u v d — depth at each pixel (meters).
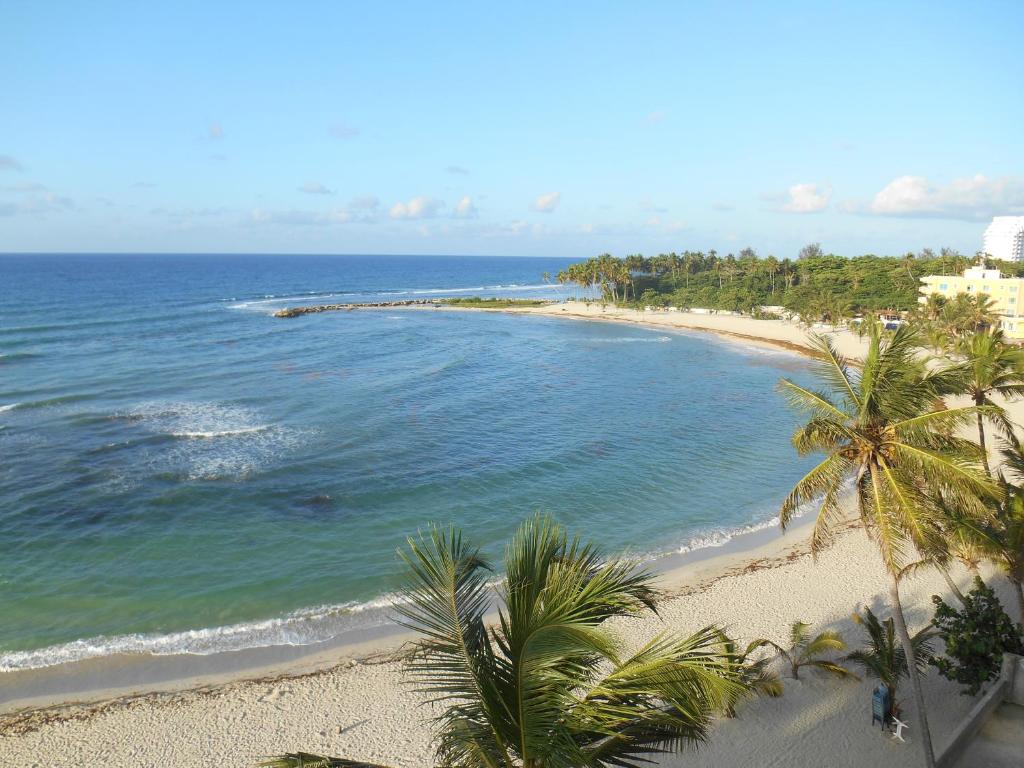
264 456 38.31
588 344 87.06
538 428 45.88
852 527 29.78
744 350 82.62
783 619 22.02
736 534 29.58
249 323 101.69
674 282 146.62
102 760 16.12
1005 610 21.50
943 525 16.34
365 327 101.00
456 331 98.50
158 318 103.88
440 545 8.16
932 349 52.75
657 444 42.56
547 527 8.00
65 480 34.06
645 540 28.94
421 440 42.28
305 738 16.84
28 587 24.25
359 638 21.45
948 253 132.88
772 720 16.84
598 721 7.18
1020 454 18.61
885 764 15.36
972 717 14.59
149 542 27.78
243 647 21.00
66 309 112.38
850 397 15.70
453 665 7.41
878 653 16.80
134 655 20.53
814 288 115.81
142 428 43.28
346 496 32.94
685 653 7.40
